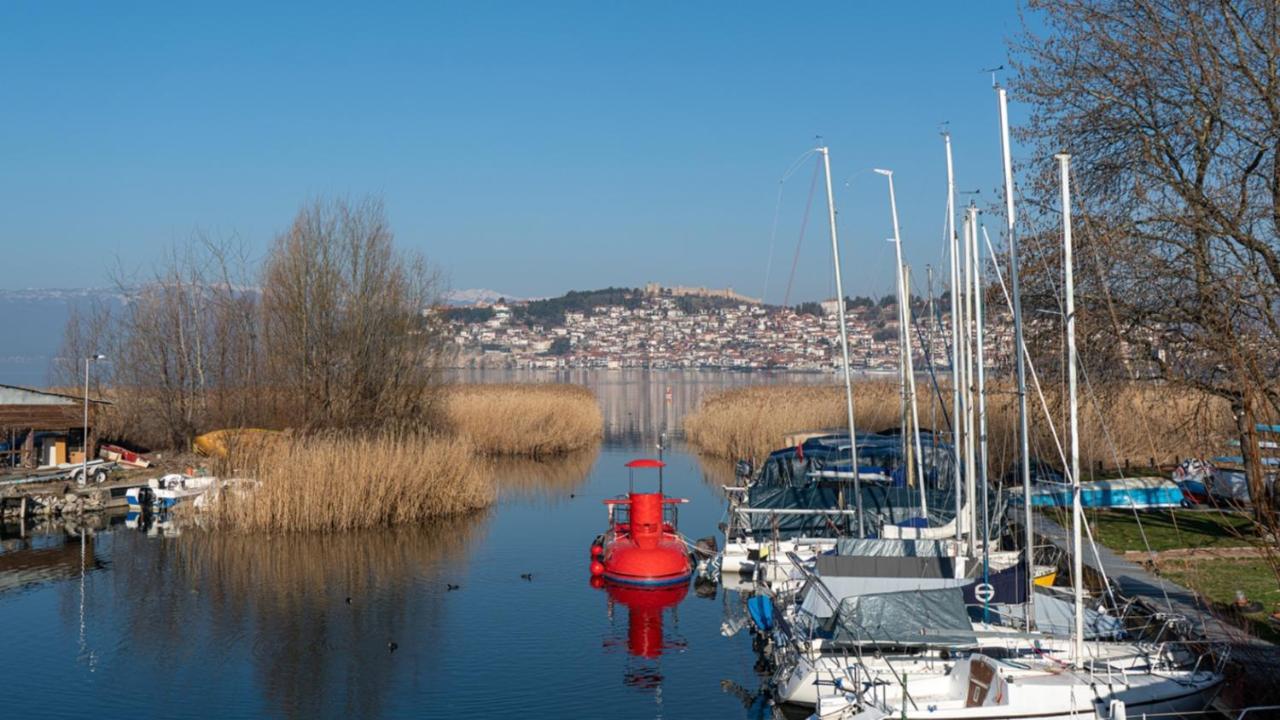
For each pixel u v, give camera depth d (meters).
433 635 21.62
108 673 19.12
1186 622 15.64
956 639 15.22
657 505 28.31
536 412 58.62
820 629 16.86
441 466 37.22
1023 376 16.03
